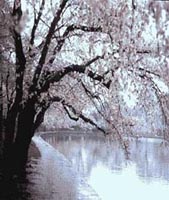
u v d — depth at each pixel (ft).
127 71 47.32
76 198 70.23
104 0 35.73
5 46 63.00
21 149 61.77
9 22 47.06
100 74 53.72
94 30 51.06
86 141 281.13
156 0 23.54
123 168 137.39
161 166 147.33
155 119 55.93
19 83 58.03
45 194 67.87
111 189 93.97
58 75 57.06
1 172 64.54
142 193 91.97
